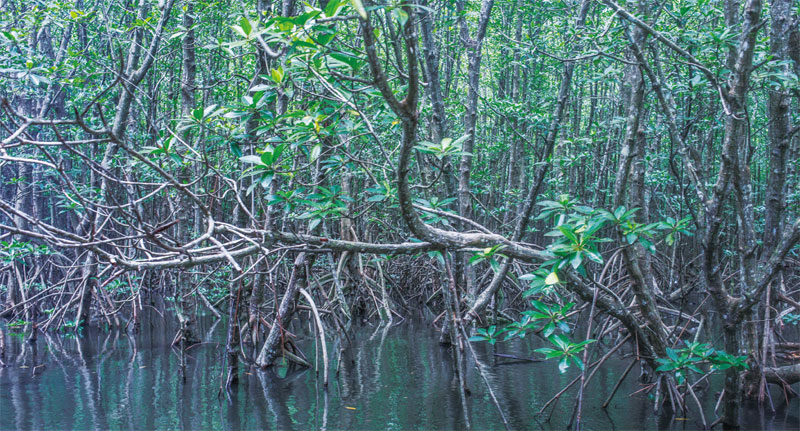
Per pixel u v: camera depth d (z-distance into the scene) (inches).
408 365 287.3
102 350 333.1
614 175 515.2
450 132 430.3
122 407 215.3
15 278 450.0
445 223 194.2
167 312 491.5
